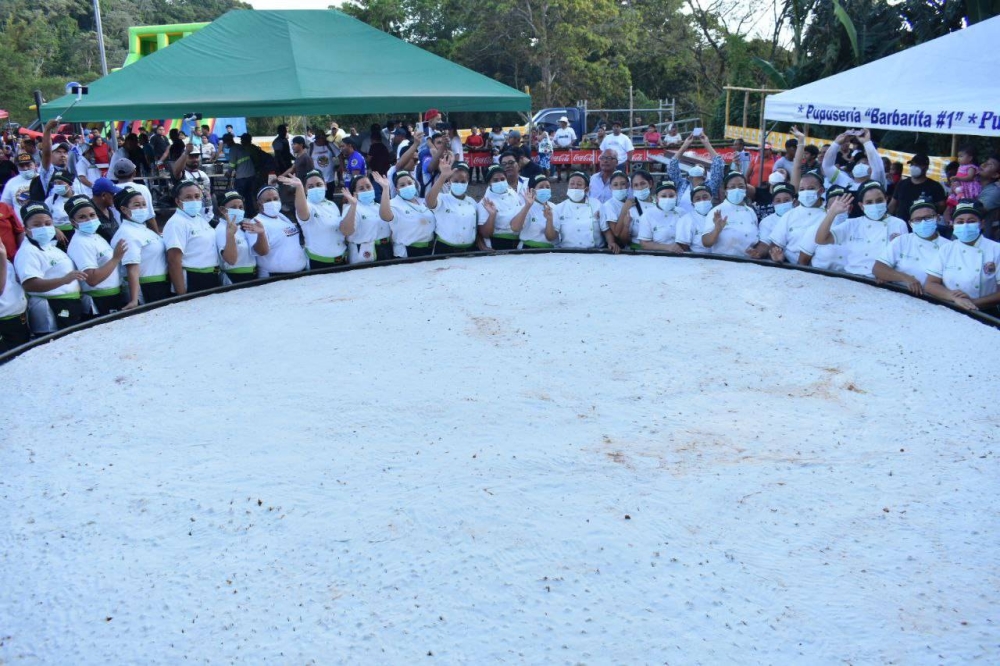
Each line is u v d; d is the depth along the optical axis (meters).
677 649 2.81
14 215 7.55
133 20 63.25
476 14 38.03
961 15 18.45
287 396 4.95
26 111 45.47
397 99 9.92
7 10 58.19
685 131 30.73
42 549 3.46
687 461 4.07
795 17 22.61
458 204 8.52
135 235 6.89
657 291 7.00
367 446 4.29
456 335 5.98
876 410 4.61
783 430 4.39
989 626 2.88
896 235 7.37
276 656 2.83
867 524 3.50
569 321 6.24
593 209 8.68
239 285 7.44
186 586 3.21
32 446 4.38
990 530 3.44
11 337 6.27
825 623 2.92
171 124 21.17
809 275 7.48
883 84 9.57
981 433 4.29
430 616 3.01
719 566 3.25
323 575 3.25
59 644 2.92
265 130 35.91
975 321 6.06
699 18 36.62
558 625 2.95
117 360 5.65
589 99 37.50
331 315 6.52
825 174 10.05
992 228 8.98
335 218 8.00
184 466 4.13
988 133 7.64
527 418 4.58
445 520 3.59
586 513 3.62
